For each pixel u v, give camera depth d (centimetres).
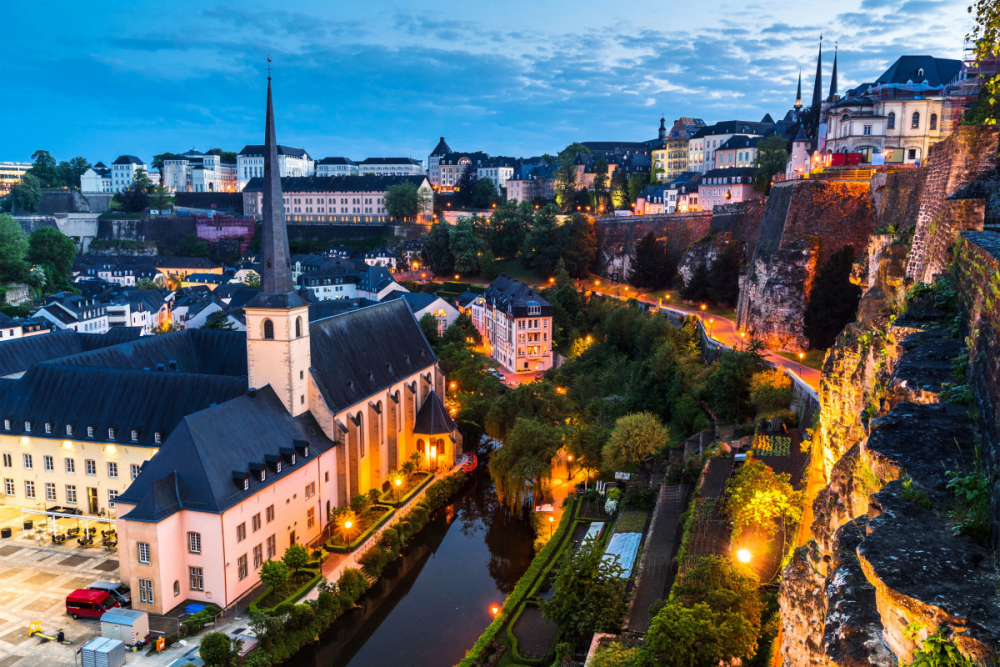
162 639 5962
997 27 2834
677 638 4222
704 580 4653
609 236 19512
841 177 10469
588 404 10800
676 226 17188
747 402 8544
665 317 12788
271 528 7300
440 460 10250
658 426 8738
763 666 4259
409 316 11644
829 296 9388
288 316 7931
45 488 8500
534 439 8856
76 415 8331
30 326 15612
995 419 1705
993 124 4291
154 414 8169
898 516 1543
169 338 10231
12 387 8712
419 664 6316
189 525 6569
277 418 7900
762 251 11250
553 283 18688
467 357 13875
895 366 2452
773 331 10538
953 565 1363
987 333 2027
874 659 1598
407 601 7350
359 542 7850
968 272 2611
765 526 5288
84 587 6831
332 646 6606
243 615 6550
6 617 6353
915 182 8512
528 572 7112
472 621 6962
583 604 5512
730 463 7262
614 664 4572
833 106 12775
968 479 1572
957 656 1209
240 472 6938
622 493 8219
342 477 8569
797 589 2612
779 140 17300
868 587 1792
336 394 8744
